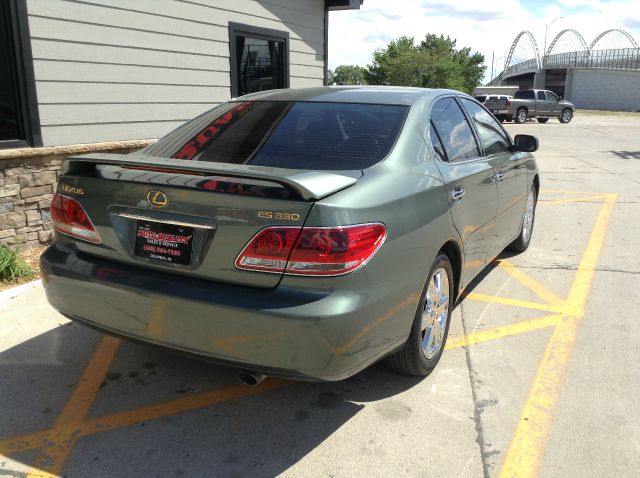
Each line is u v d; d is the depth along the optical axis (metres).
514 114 34.00
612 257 5.91
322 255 2.36
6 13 5.16
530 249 6.18
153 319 2.64
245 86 8.41
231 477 2.57
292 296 2.39
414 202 2.89
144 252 2.70
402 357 3.18
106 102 6.23
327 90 3.80
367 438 2.85
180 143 3.37
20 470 2.61
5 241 5.32
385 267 2.62
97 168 2.89
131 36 6.41
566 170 12.66
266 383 3.39
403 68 77.31
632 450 2.76
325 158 2.98
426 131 3.38
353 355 2.51
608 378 3.43
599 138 22.12
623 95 73.94
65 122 5.80
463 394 3.24
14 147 5.32
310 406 3.13
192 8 7.17
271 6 8.60
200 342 2.56
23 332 3.97
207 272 2.54
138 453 2.74
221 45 7.70
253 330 2.42
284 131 3.25
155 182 2.61
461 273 3.63
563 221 7.50
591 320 4.29
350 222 2.43
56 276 2.93
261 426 2.96
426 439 2.84
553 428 2.93
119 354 3.71
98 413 3.06
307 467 2.64
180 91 7.18
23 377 3.40
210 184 2.50
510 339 3.95
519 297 4.75
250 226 2.43
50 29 5.53
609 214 7.93
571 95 80.94
